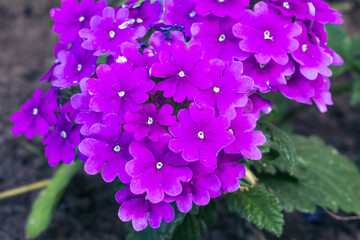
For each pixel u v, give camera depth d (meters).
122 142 0.24
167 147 0.24
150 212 0.25
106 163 0.24
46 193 0.38
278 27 0.25
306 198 0.32
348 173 0.35
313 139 0.37
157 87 0.25
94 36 0.26
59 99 0.27
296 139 0.36
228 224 0.42
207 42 0.26
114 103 0.24
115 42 0.26
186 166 0.24
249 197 0.29
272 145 0.29
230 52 0.25
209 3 0.25
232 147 0.24
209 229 0.41
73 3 0.27
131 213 0.25
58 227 0.41
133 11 0.27
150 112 0.24
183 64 0.25
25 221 0.42
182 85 0.25
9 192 0.40
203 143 0.24
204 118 0.24
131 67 0.25
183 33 0.26
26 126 0.27
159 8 0.26
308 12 0.26
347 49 0.40
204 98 0.24
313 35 0.26
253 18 0.25
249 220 0.28
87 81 0.24
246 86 0.24
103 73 0.24
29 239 0.41
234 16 0.25
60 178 0.37
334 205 0.33
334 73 0.40
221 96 0.25
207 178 0.24
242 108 0.25
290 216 0.39
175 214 0.28
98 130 0.24
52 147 0.26
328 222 0.42
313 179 0.34
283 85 0.26
